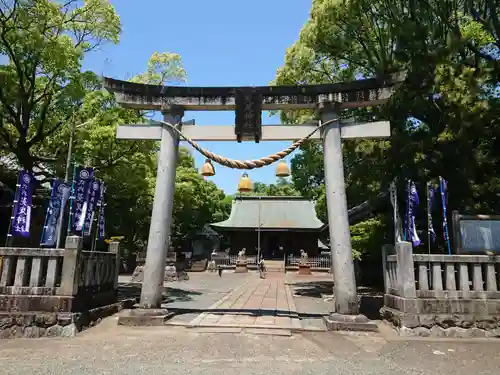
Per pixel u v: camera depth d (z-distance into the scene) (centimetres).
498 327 802
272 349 683
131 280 2295
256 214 4291
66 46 1277
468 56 1397
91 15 1389
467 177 1107
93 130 1270
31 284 796
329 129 948
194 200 3158
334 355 657
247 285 2230
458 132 1085
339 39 1627
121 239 2267
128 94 986
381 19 1541
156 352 650
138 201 2366
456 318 805
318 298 1576
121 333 791
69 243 811
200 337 760
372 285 1973
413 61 1163
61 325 762
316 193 2262
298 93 972
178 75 1574
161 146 967
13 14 1212
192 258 4469
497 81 1152
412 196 998
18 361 593
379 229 1498
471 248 889
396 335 798
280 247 4228
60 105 1345
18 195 904
